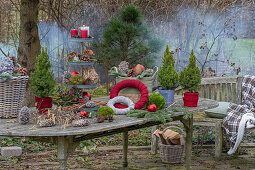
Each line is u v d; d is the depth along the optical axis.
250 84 4.99
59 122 2.93
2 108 3.23
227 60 8.09
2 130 2.70
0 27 9.08
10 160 4.41
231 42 8.81
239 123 4.45
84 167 4.26
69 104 3.35
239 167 4.34
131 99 3.64
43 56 3.19
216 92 5.70
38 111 3.19
